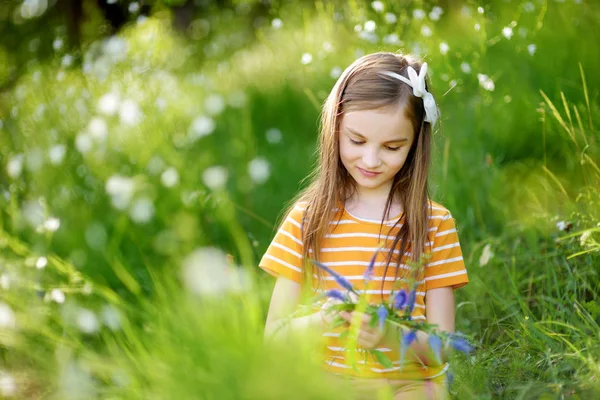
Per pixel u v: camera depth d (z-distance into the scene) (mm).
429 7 4613
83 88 4504
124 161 3969
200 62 6062
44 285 2816
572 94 3885
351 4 4191
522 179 3738
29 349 2617
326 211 2291
